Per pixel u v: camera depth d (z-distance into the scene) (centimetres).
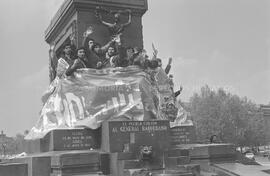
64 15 1864
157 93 1752
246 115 6856
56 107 1545
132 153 1361
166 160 1377
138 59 1734
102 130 1455
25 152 1730
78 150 1427
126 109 1570
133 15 1838
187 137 1730
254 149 8100
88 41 1688
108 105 1572
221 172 1402
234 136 6525
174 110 1753
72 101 1555
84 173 1299
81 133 1464
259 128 7294
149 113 1627
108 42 1759
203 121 6456
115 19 1773
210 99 6575
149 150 1348
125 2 1823
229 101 6606
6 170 1128
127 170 1277
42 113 1600
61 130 1441
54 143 1424
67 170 1277
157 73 1817
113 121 1416
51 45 2028
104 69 1648
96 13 1755
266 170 1431
